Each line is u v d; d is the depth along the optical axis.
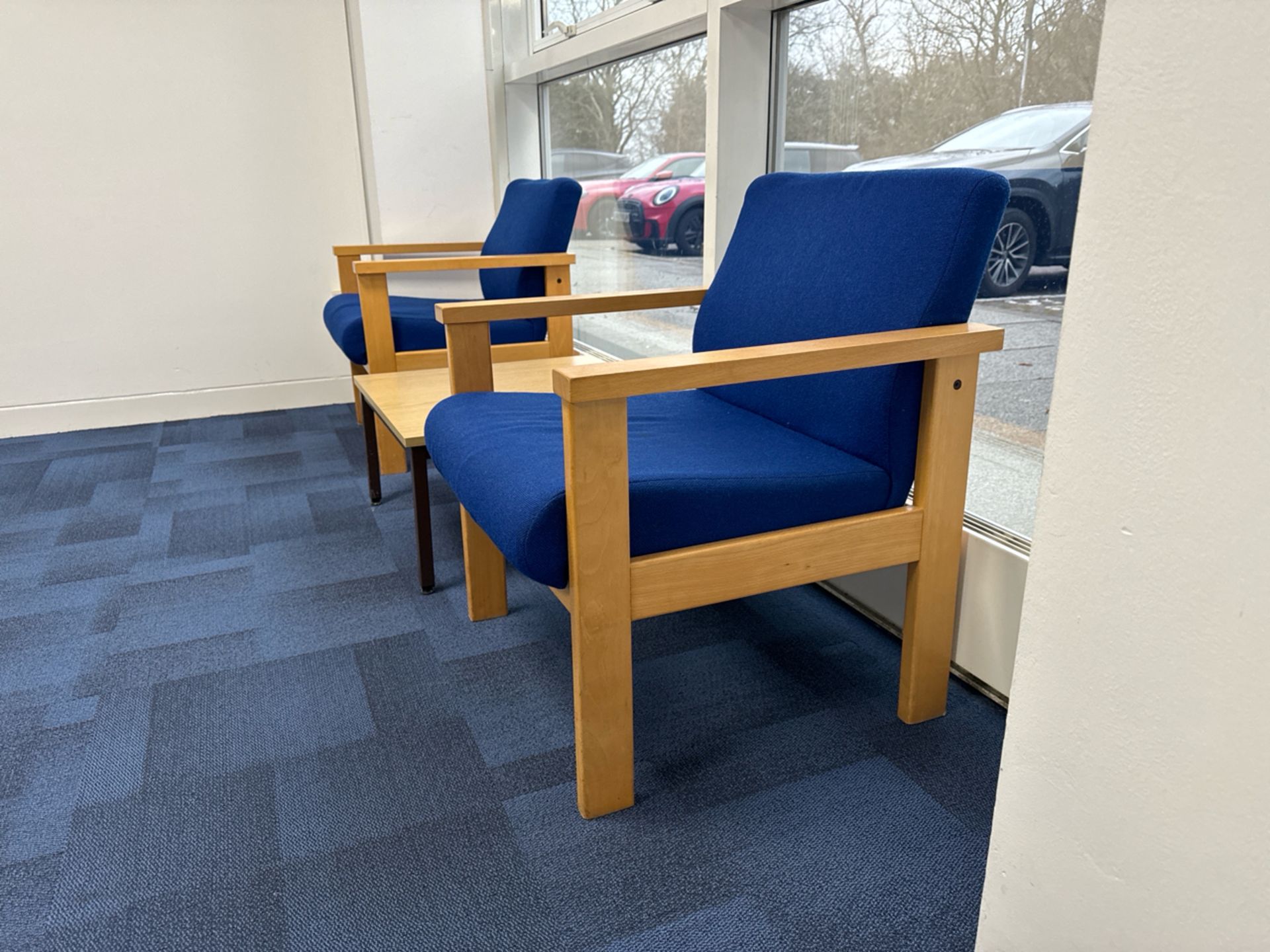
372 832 1.06
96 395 2.88
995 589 1.25
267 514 2.10
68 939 0.91
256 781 1.15
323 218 2.99
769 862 1.00
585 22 2.52
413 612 1.60
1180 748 0.58
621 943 0.89
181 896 0.96
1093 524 0.61
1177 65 0.50
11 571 1.79
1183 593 0.56
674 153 2.35
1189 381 0.53
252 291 2.97
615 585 0.99
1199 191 0.50
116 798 1.12
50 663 1.44
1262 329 0.48
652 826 1.06
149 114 2.72
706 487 1.02
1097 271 0.57
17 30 2.55
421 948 0.89
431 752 1.21
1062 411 0.61
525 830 1.05
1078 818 0.66
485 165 3.10
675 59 2.25
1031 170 1.30
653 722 1.26
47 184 2.68
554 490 0.97
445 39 2.94
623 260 2.75
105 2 2.60
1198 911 0.59
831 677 1.37
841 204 1.29
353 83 2.92
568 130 2.96
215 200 2.86
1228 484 0.52
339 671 1.41
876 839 1.03
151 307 2.87
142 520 2.06
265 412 3.07
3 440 2.76
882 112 1.59
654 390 0.92
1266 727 0.52
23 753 1.21
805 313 1.28
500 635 1.51
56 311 2.78
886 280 1.15
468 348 1.44
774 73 1.85
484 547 1.53
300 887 0.97
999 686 1.28
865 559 1.14
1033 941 0.73
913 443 1.14
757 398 1.39
